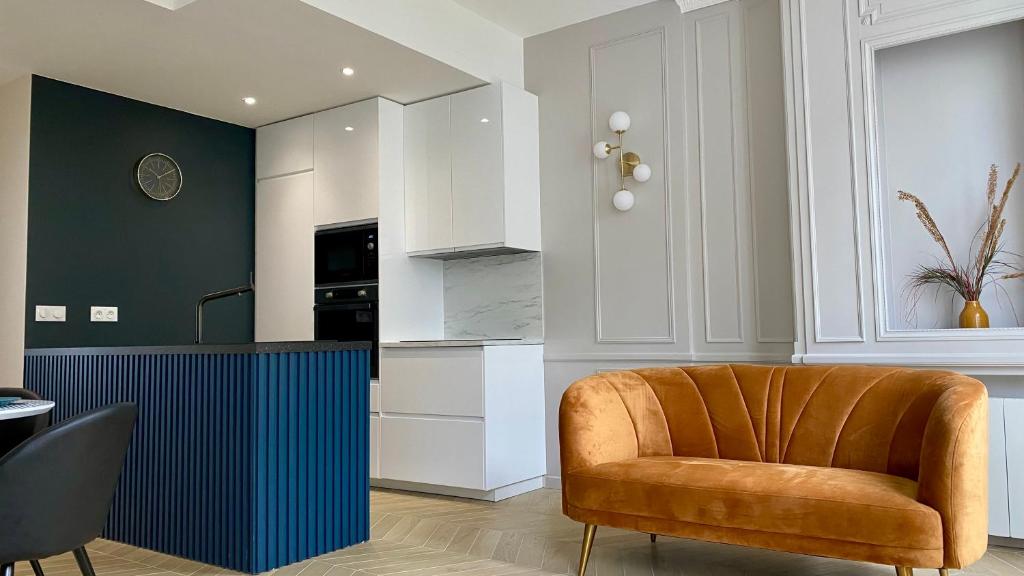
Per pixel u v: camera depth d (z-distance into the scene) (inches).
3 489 82.4
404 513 166.1
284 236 218.2
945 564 92.7
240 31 155.9
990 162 143.8
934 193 148.9
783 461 126.3
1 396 123.0
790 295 162.2
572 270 195.0
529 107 199.8
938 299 147.2
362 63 175.5
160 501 137.6
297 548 129.6
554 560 129.4
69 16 147.7
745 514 104.3
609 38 191.6
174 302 205.2
